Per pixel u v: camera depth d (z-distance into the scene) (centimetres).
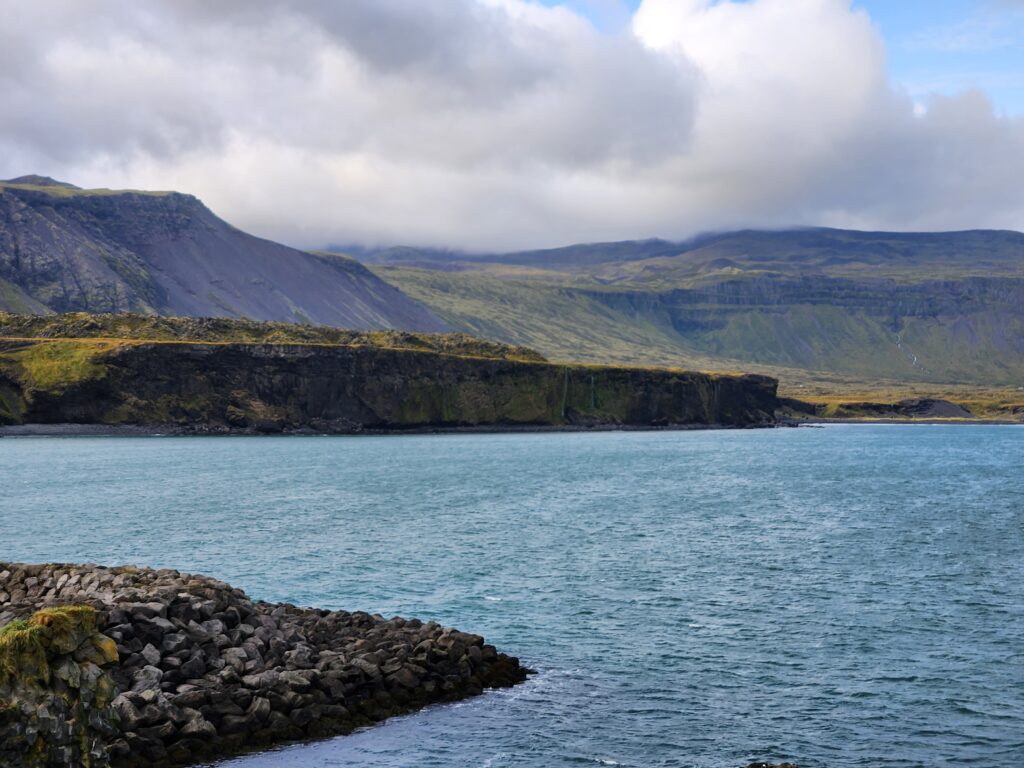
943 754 3341
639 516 9875
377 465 18050
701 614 5312
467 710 3659
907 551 7556
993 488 13675
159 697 3169
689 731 3528
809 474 16338
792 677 4172
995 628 5038
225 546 7638
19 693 2553
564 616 5225
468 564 6788
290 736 3294
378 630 4166
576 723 3575
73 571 4491
